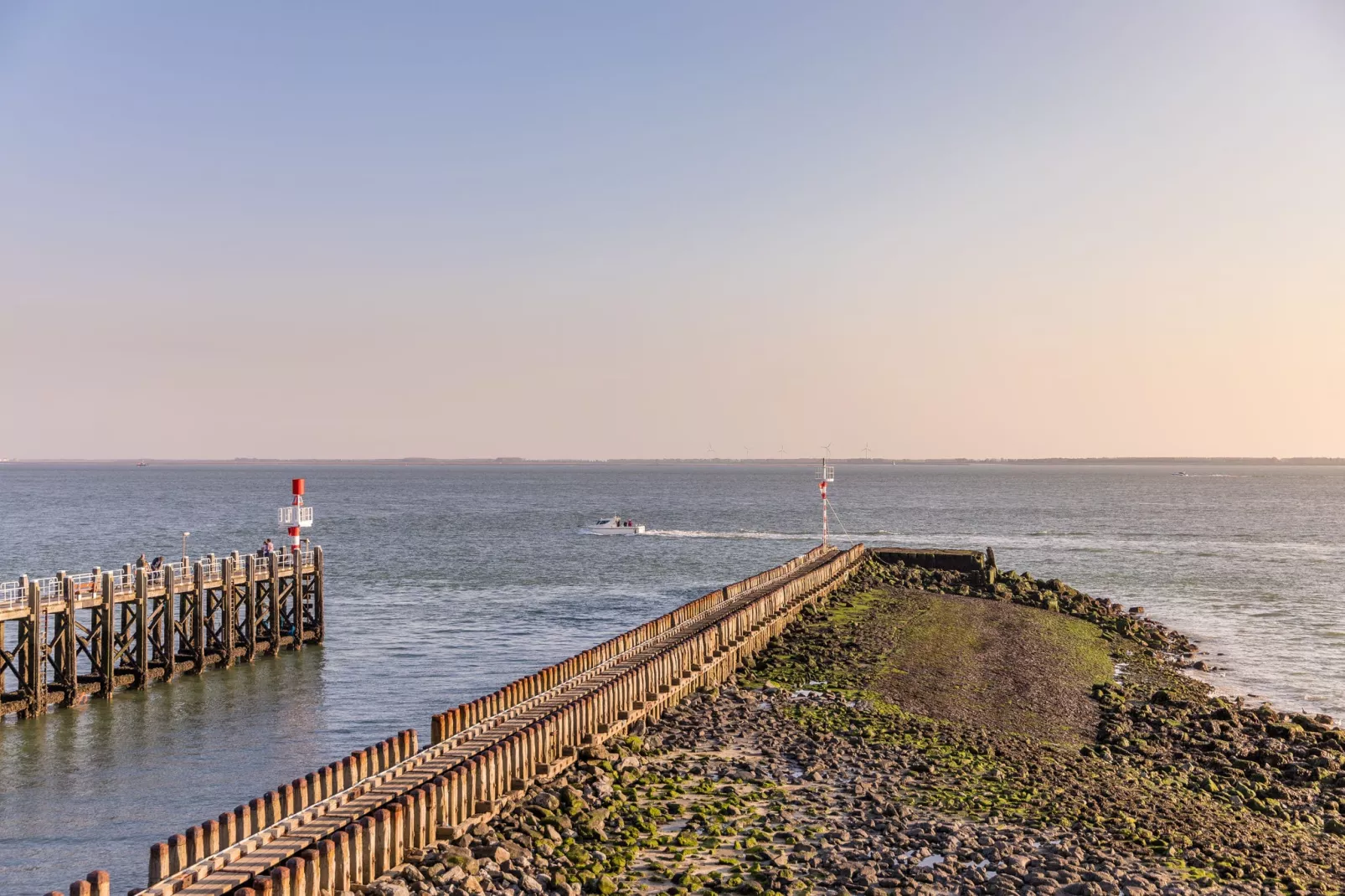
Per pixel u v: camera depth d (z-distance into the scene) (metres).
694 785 24.61
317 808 18.30
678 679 33.91
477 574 84.50
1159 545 117.94
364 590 74.06
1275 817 26.61
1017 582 74.19
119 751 33.88
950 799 24.48
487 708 25.94
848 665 42.19
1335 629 61.50
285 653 50.16
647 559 98.44
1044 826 22.81
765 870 19.12
